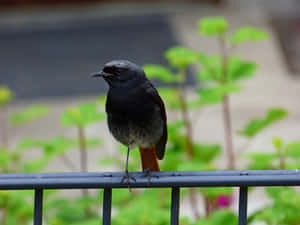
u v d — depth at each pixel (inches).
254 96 863.7
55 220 285.0
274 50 1110.4
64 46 1183.6
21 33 1293.1
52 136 712.4
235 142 655.8
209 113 774.5
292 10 1393.9
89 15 1428.4
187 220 267.9
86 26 1334.9
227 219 256.8
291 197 244.7
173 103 331.3
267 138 668.1
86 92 926.4
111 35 1245.7
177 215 180.1
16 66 1066.7
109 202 179.6
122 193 283.0
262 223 391.9
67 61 1087.0
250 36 320.8
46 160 310.7
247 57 1073.5
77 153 618.2
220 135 691.4
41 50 1163.3
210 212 316.8
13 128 734.5
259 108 805.9
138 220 246.4
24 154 614.2
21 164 343.6
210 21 338.6
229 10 1437.0
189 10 1433.3
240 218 176.9
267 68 1016.2
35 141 316.5
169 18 1365.7
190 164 282.2
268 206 255.6
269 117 302.4
